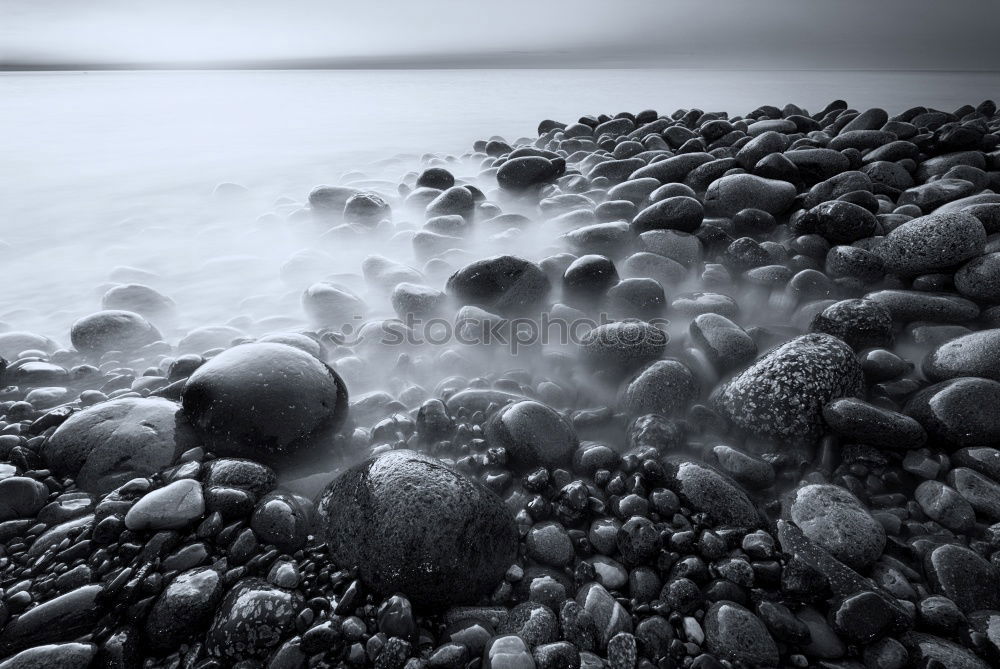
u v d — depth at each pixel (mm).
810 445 2227
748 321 3326
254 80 29422
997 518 1882
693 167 5188
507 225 4727
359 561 1637
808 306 3121
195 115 14117
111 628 1516
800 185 4758
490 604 1657
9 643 1465
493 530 1728
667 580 1718
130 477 1992
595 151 7566
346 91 21328
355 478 1809
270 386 2098
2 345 3174
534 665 1434
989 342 2383
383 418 2498
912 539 1839
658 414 2393
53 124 12375
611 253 3887
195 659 1470
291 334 2867
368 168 8219
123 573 1603
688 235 3865
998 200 3633
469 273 3252
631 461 2104
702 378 2654
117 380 2773
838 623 1555
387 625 1488
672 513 1892
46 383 2766
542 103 16594
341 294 3510
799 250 3773
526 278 3242
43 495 1936
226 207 6332
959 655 1473
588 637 1536
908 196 4371
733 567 1684
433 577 1596
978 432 2094
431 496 1681
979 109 8656
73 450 2049
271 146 10070
